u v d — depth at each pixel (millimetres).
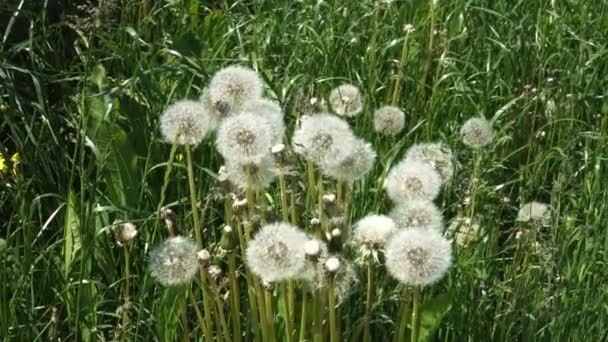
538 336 768
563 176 910
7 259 777
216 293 650
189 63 957
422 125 1029
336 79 1053
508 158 1050
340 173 650
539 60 1131
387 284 751
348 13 1176
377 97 1106
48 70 1026
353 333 715
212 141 894
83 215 759
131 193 863
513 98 1080
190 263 642
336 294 659
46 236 879
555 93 1101
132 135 909
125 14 1099
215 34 1142
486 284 802
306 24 1116
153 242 787
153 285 793
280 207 792
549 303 782
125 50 1050
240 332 686
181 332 763
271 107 712
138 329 747
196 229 687
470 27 1211
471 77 1101
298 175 756
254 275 647
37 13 1112
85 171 822
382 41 1154
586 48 1134
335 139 638
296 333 690
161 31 1131
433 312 716
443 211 840
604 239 873
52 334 717
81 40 1103
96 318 760
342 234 668
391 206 841
